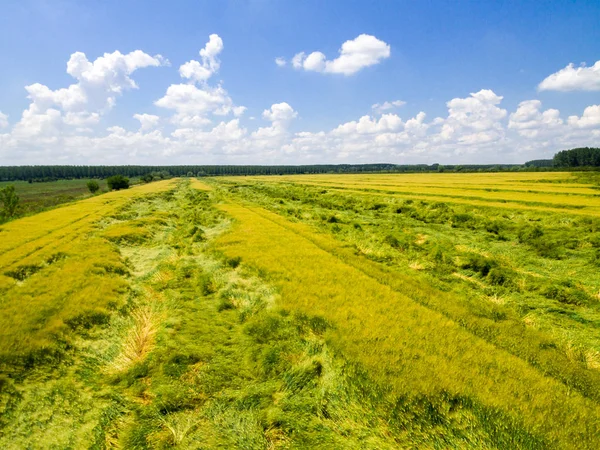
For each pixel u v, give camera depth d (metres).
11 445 5.76
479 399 6.10
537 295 11.62
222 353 8.41
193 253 18.23
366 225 25.81
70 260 15.32
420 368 7.06
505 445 5.32
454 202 37.31
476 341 8.22
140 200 47.41
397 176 114.19
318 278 12.88
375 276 13.40
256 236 20.19
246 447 5.72
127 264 16.27
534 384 6.54
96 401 6.86
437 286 12.53
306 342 8.64
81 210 33.72
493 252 17.38
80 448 5.79
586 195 40.59
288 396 6.84
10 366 7.37
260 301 11.20
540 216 27.92
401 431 5.84
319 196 49.47
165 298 12.07
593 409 5.98
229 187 75.69
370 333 8.60
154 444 5.83
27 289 11.74
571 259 15.79
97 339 9.10
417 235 21.84
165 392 6.98
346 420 6.16
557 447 5.17
